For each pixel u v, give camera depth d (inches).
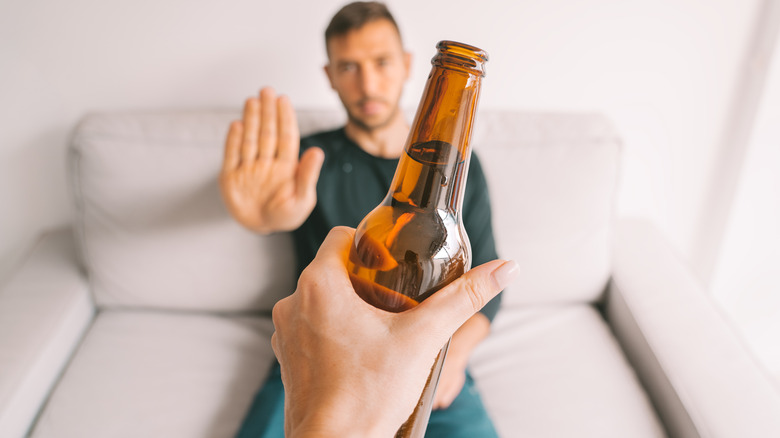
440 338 19.0
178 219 50.2
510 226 51.7
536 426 44.3
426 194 21.1
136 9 52.6
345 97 48.6
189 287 51.7
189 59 54.8
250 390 46.8
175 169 49.8
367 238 21.4
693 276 53.5
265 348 50.4
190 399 45.8
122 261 50.9
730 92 59.2
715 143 61.6
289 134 43.1
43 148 56.2
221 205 50.1
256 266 51.4
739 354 45.2
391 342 18.6
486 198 49.6
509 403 46.0
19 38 52.4
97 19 52.7
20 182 57.0
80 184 49.7
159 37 53.8
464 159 20.5
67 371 47.3
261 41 54.7
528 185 51.4
